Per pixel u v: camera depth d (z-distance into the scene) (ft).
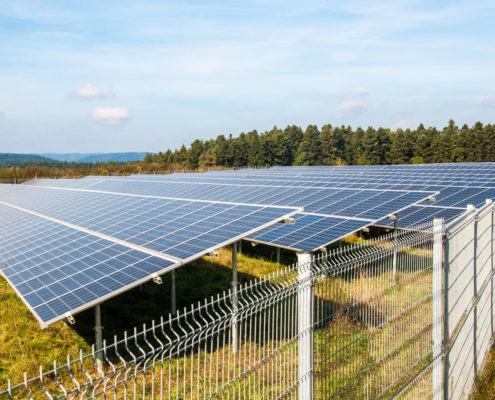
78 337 42.04
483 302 40.50
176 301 52.85
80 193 99.35
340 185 116.26
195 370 31.48
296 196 87.71
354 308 24.12
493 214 46.55
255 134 426.51
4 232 70.64
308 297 20.85
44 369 35.24
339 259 23.45
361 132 416.67
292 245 58.18
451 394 30.42
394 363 27.27
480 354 38.96
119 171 286.46
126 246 43.98
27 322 44.91
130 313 48.49
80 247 47.19
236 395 25.30
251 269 67.00
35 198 114.01
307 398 21.03
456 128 386.52
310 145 395.55
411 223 77.05
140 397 27.81
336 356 23.02
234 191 95.71
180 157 389.60
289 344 21.72
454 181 108.37
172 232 46.01
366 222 60.75
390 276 26.96
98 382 13.21
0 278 61.52
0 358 37.42
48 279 38.55
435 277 30.27
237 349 35.45
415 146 326.44
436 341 30.48
